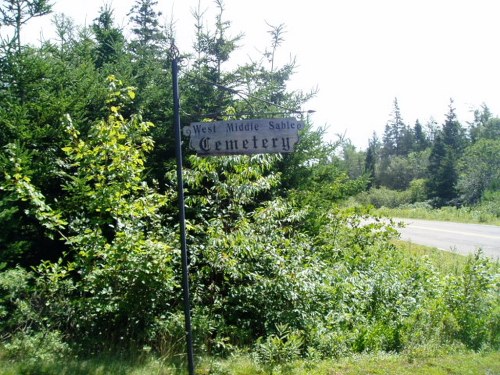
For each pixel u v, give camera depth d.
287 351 5.22
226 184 6.77
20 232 7.32
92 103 9.10
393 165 67.94
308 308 6.20
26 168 6.31
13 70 7.75
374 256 9.09
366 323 6.46
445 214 30.92
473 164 42.66
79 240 5.22
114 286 5.26
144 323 5.48
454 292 6.96
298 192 10.52
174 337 5.32
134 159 5.59
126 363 4.77
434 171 56.50
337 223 9.89
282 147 4.55
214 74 11.20
